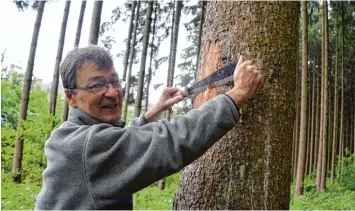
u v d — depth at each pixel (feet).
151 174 4.13
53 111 34.42
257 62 6.85
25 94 29.81
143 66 37.73
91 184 4.12
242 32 6.98
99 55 4.52
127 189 4.14
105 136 4.17
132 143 4.20
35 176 25.13
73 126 4.47
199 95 7.11
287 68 7.04
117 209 4.40
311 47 67.05
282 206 6.95
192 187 7.21
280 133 6.89
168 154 4.14
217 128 4.36
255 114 6.81
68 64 4.52
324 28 45.21
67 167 4.16
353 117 77.41
